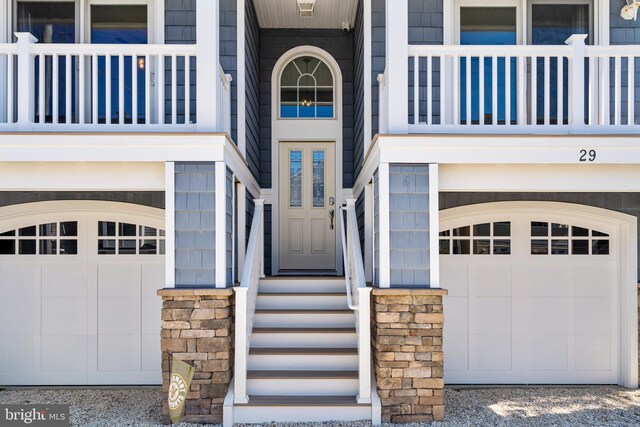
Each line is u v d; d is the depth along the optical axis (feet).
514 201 20.29
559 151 15.08
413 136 14.88
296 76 26.09
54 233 20.42
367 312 15.35
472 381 20.18
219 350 14.70
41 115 15.38
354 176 25.02
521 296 20.43
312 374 16.11
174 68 15.58
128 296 20.38
